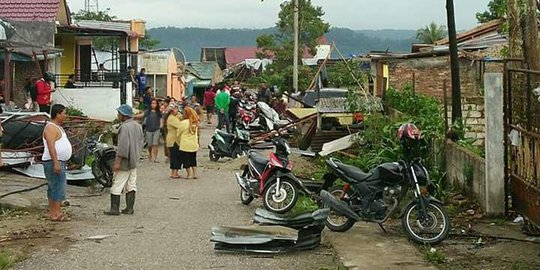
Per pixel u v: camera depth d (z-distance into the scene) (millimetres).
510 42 12586
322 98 26609
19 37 25016
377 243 10281
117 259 9508
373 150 17188
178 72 55844
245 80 65125
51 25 28359
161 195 15281
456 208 12250
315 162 20094
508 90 10891
